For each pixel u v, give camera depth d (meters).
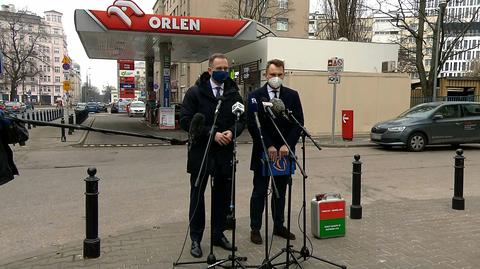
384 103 20.80
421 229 5.57
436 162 11.82
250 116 4.69
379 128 14.79
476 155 13.28
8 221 6.23
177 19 18.36
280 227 5.16
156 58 31.42
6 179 3.58
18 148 14.86
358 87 20.36
